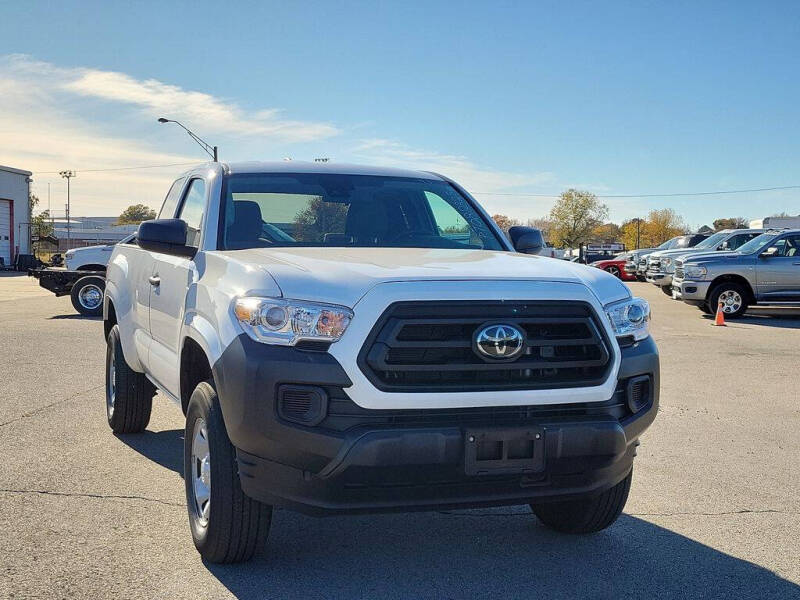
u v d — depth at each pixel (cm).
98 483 536
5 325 1527
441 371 351
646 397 401
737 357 1216
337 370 342
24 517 468
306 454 343
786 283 1828
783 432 735
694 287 1870
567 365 366
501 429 351
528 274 383
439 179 585
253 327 358
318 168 555
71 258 1794
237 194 504
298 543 442
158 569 398
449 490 355
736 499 536
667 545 449
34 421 711
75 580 383
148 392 650
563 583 393
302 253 428
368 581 391
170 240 474
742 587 392
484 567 412
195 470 420
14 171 4678
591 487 381
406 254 433
